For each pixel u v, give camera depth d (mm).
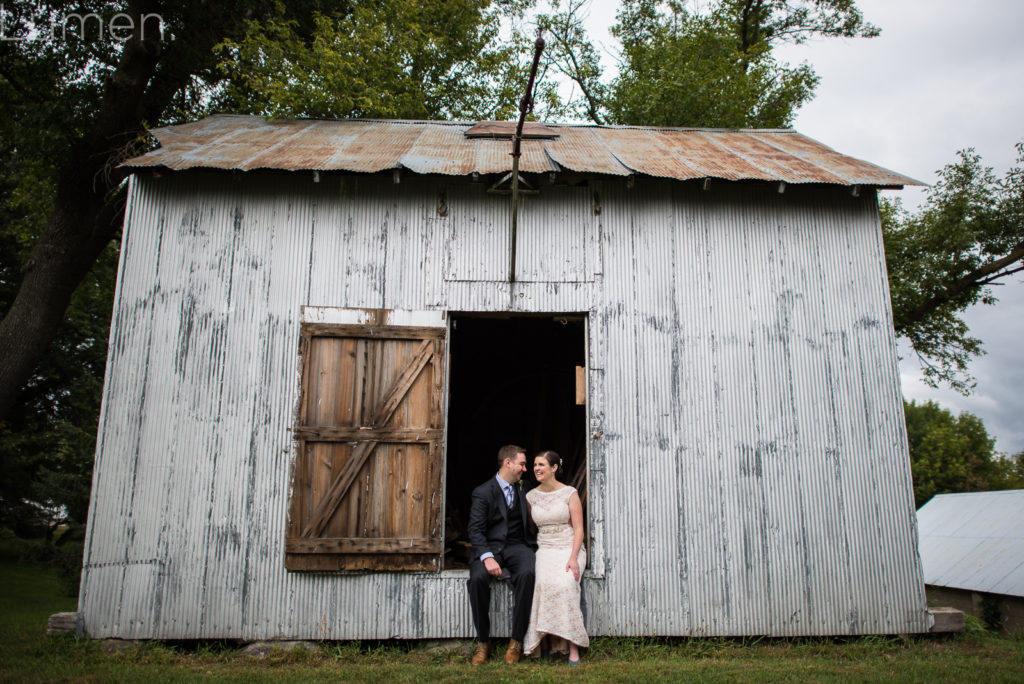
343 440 5051
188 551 4852
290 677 4141
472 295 5406
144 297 5191
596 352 5367
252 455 5020
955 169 12961
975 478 36812
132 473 4918
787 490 5234
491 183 5543
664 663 4469
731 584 5062
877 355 5500
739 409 5344
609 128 7562
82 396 18297
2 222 14836
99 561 4777
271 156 5539
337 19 11469
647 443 5246
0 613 10570
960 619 5141
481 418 8594
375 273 5383
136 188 5375
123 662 4449
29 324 9211
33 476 20938
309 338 5203
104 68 10836
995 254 12594
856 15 16734
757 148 6645
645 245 5590
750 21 17328
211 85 11625
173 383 5082
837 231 5715
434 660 4641
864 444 5340
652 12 17281
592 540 5055
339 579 4887
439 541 4965
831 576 5117
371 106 9117
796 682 4027
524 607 4566
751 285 5574
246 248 5348
